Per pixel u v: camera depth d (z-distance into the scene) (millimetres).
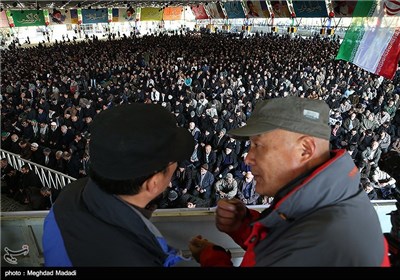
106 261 843
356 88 14922
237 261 1546
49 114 10898
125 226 885
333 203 869
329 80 16969
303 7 23234
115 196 897
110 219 890
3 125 9914
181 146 955
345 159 917
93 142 884
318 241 763
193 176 6930
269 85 16625
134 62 23359
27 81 16234
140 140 847
